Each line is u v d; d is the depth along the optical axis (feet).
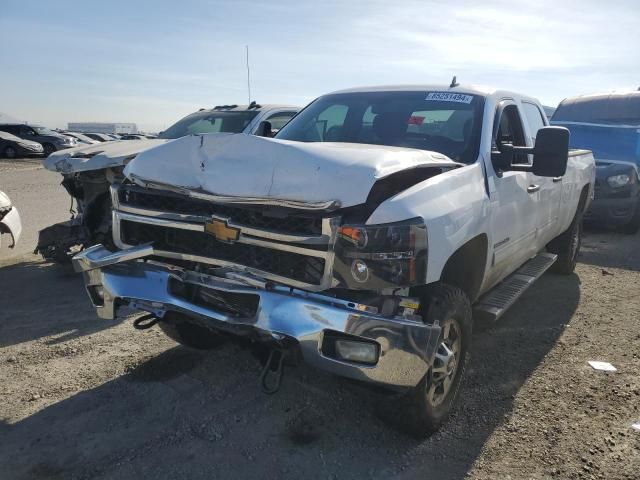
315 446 10.36
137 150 20.43
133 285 10.84
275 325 9.23
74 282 20.27
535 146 12.24
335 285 8.85
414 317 9.11
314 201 8.75
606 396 12.30
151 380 12.73
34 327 15.78
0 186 51.19
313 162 9.14
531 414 11.55
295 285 9.20
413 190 9.46
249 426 10.95
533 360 14.20
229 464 9.77
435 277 9.34
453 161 12.03
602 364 13.94
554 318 17.28
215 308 10.03
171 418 11.18
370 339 8.75
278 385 9.84
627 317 17.40
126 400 11.84
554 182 16.98
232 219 9.68
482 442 10.56
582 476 9.55
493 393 12.43
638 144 30.94
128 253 10.87
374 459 10.02
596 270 23.29
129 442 10.34
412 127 13.67
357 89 15.93
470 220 10.67
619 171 29.84
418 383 9.51
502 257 13.37
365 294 9.11
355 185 8.82
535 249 16.93
